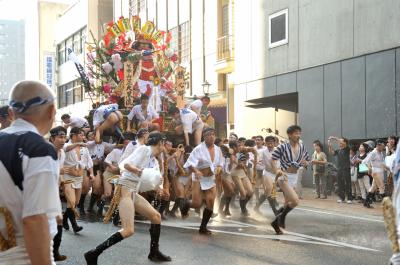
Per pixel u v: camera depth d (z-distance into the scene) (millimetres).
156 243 7191
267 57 20906
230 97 24594
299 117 19375
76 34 42625
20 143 2691
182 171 11523
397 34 15758
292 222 10781
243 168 12344
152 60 14906
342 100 17594
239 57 22594
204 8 26422
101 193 12352
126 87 14180
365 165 14273
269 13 20750
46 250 2633
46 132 2965
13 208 2699
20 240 2742
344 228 9938
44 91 2893
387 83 16047
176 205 11797
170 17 29656
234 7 23734
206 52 26359
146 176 6859
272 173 11016
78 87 42312
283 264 6879
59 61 46625
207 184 9352
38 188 2629
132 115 12945
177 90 15211
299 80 19344
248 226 10297
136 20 15531
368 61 16688
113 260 7227
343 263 6922
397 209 3303
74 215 9688
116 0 36562
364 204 13328
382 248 7910
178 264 6930
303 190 18062
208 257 7332
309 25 18891
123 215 6742
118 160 11430
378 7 16359
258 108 22766
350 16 17328
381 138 16203
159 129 13000
